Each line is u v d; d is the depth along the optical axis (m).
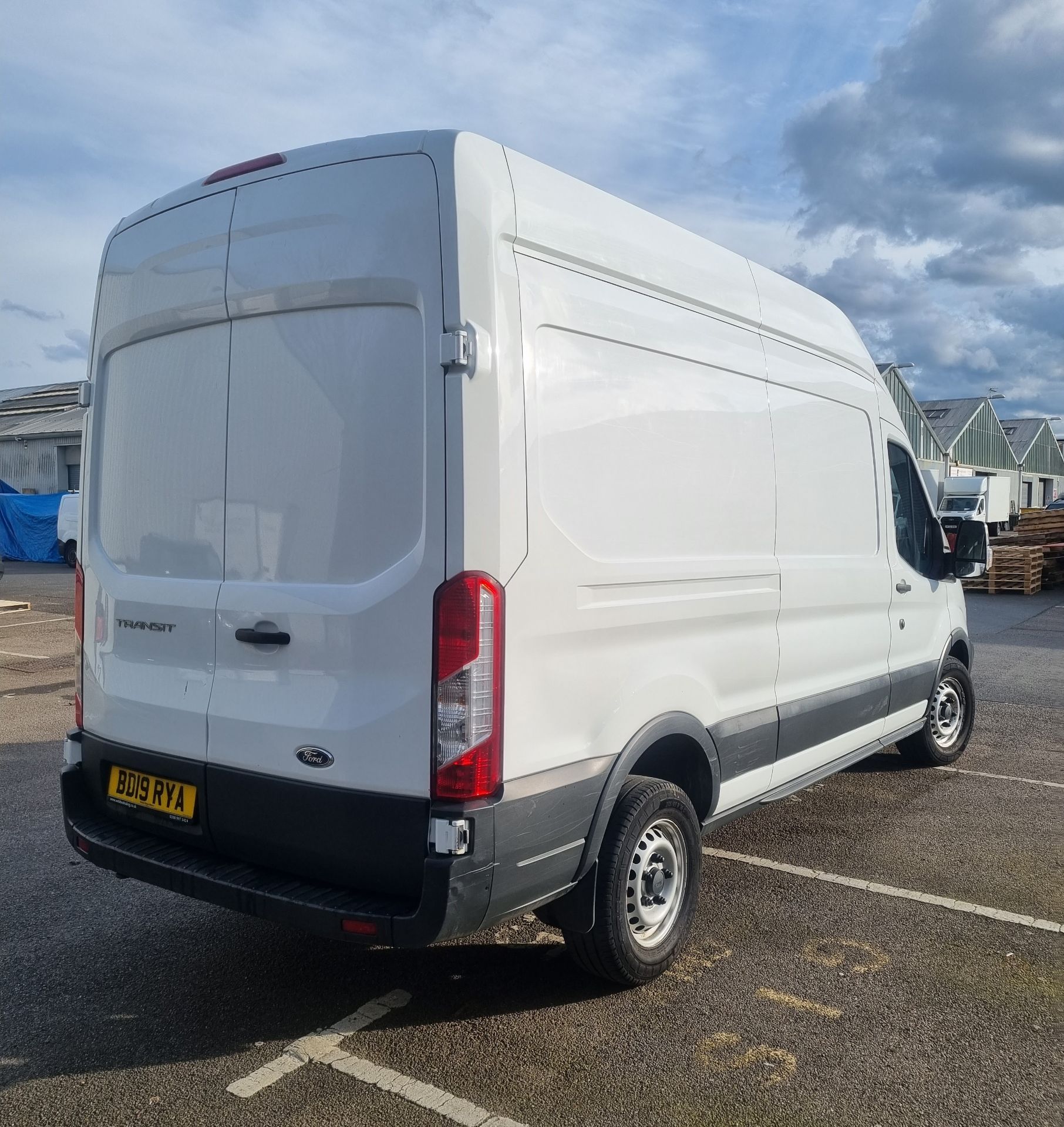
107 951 3.86
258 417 3.18
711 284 3.92
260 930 4.05
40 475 35.69
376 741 2.87
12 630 13.03
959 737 6.64
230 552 3.23
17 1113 2.81
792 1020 3.33
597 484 3.22
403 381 2.87
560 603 3.04
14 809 5.58
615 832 3.32
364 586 2.91
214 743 3.23
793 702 4.46
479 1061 3.08
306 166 3.08
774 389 4.32
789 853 4.93
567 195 3.21
